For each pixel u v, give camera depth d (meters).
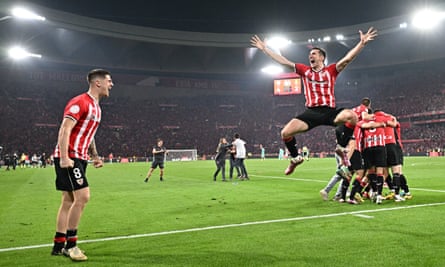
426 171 18.27
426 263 3.85
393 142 8.53
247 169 24.33
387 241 4.78
